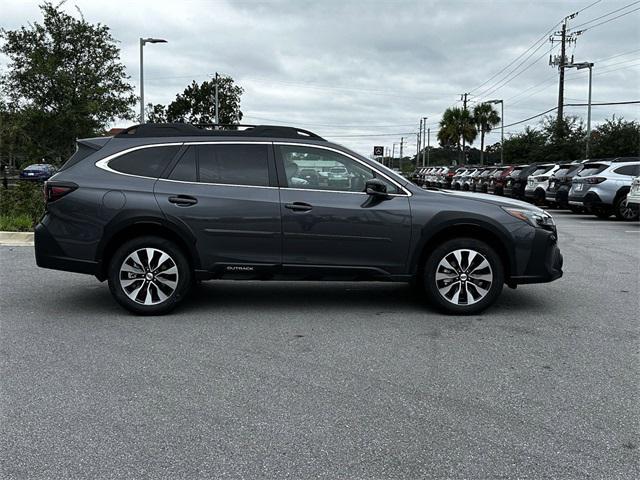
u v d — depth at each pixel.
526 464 3.34
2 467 3.29
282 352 5.14
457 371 4.70
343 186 6.27
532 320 6.18
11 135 21.05
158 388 4.35
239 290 7.56
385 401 4.14
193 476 3.20
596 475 3.23
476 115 64.44
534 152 43.22
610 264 9.55
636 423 3.83
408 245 6.20
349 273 6.26
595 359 4.99
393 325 5.98
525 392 4.30
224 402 4.11
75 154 6.38
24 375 4.59
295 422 3.82
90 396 4.20
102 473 3.23
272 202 6.14
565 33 41.84
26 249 10.56
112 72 24.39
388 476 3.22
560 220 17.83
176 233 6.12
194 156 6.28
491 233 6.26
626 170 16.97
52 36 23.52
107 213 6.08
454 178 35.16
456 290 6.30
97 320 6.12
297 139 6.35
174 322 6.06
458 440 3.60
